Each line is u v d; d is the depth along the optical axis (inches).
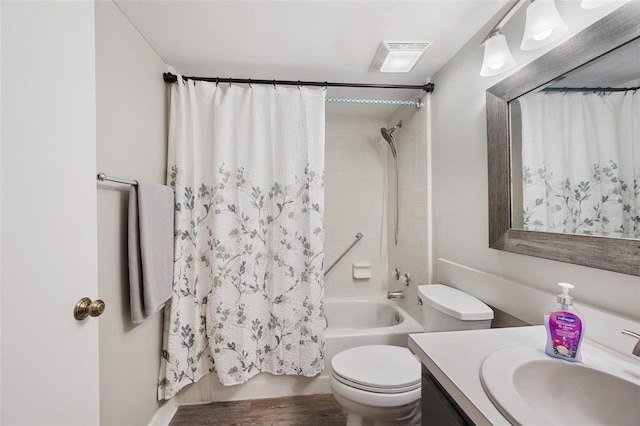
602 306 29.9
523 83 39.5
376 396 41.8
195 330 60.1
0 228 20.7
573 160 32.7
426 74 67.0
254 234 62.1
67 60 26.4
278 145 63.7
